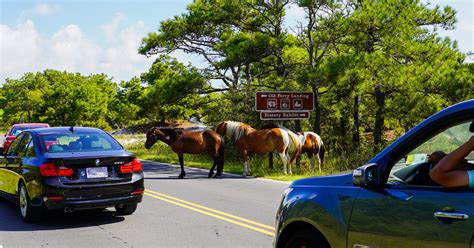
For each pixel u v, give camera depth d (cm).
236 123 1930
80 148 987
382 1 2445
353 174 429
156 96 2850
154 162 2625
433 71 2264
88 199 922
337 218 448
